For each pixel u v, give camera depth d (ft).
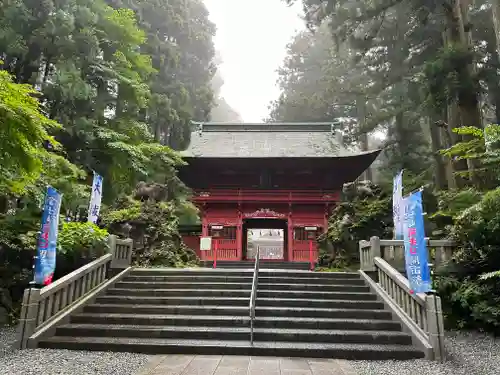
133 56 67.10
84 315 26.45
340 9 64.85
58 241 31.94
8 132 20.62
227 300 29.32
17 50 50.70
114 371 18.44
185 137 108.47
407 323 24.63
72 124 55.57
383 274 30.60
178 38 118.42
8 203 45.03
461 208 36.91
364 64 93.25
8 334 26.94
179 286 32.63
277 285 32.22
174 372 18.42
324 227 78.13
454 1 57.16
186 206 90.27
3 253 34.60
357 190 53.36
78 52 56.08
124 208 50.96
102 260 32.65
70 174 42.78
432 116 67.67
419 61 75.15
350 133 95.55
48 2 52.34
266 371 18.78
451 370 19.39
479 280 29.91
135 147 57.82
